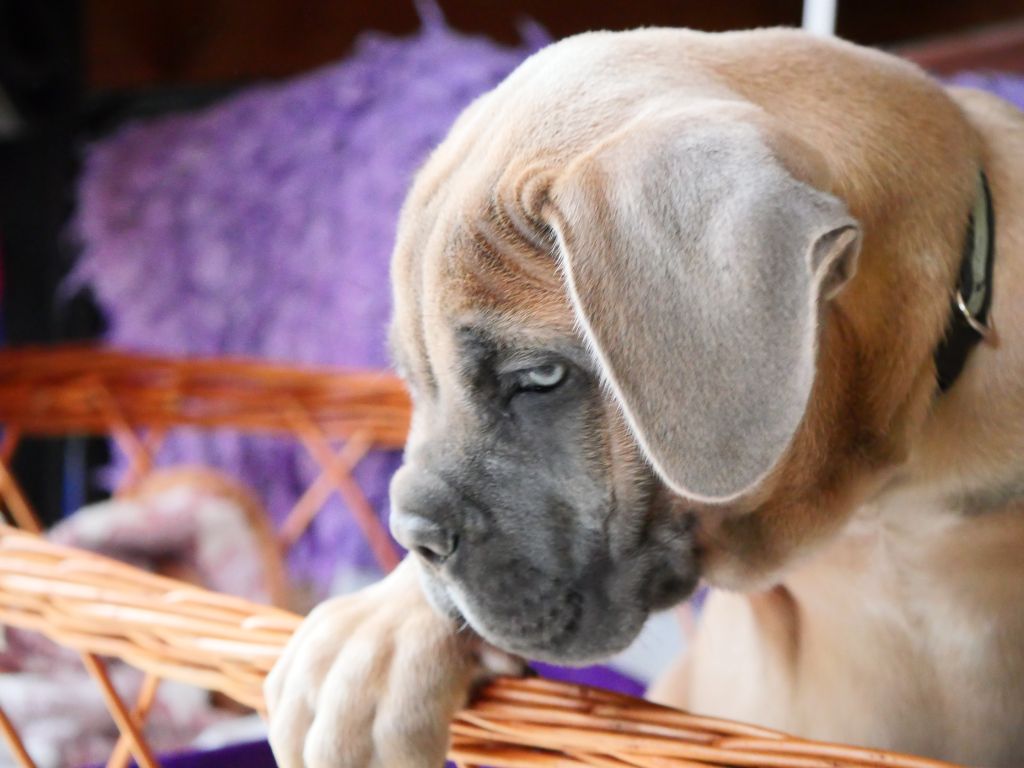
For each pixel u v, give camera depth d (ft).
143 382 4.41
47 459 5.69
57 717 3.61
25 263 5.74
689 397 2.36
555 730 2.53
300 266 4.94
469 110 2.83
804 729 3.06
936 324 2.76
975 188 2.81
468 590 2.64
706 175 2.39
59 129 5.60
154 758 2.84
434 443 2.68
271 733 2.66
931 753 2.98
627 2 5.50
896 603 2.93
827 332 2.66
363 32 6.00
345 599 2.80
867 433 2.76
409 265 2.68
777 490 2.72
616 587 2.71
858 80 2.79
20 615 2.91
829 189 2.47
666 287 2.37
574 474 2.65
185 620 2.74
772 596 3.07
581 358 2.58
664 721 2.48
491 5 5.75
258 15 6.14
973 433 2.80
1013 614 2.87
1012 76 4.39
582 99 2.61
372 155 4.79
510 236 2.57
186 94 6.08
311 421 4.38
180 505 4.21
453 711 2.63
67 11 5.54
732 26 5.35
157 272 5.26
